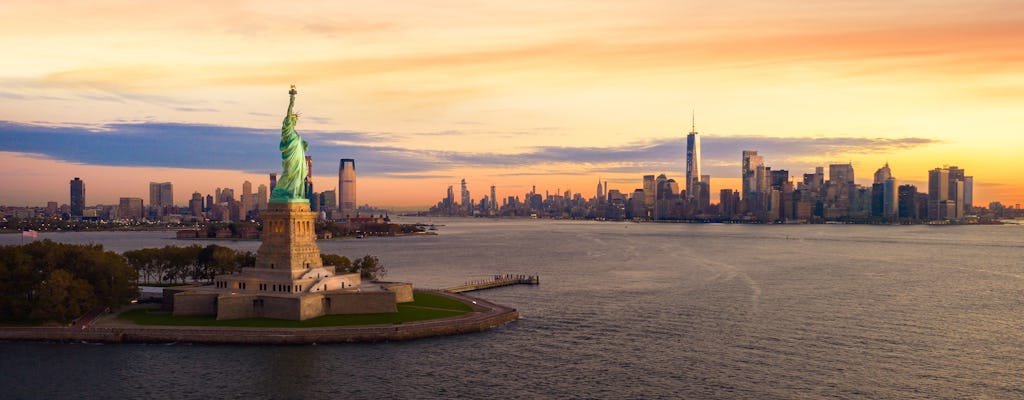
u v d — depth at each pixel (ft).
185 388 486.38
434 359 562.66
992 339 652.89
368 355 568.82
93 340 593.01
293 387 490.90
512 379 518.37
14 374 510.99
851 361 574.56
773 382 518.37
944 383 518.37
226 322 632.79
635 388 502.79
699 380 521.65
